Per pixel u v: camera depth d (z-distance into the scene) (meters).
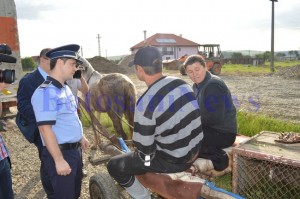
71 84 5.04
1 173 3.25
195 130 2.87
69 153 3.20
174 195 3.10
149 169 3.01
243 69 36.69
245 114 8.23
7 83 2.92
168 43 62.22
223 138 3.80
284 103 11.81
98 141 6.53
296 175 3.76
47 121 2.90
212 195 2.99
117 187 3.77
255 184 3.71
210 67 27.95
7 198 3.35
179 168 2.98
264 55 73.94
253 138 3.75
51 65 3.06
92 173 5.31
